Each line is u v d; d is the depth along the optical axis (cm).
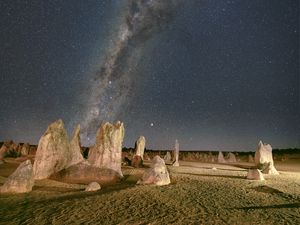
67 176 1616
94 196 1088
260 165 2238
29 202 1064
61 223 789
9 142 3475
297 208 955
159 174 1386
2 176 1666
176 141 3039
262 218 832
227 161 4272
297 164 3931
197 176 1800
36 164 1628
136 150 2859
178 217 827
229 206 966
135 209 911
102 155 1811
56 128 1747
